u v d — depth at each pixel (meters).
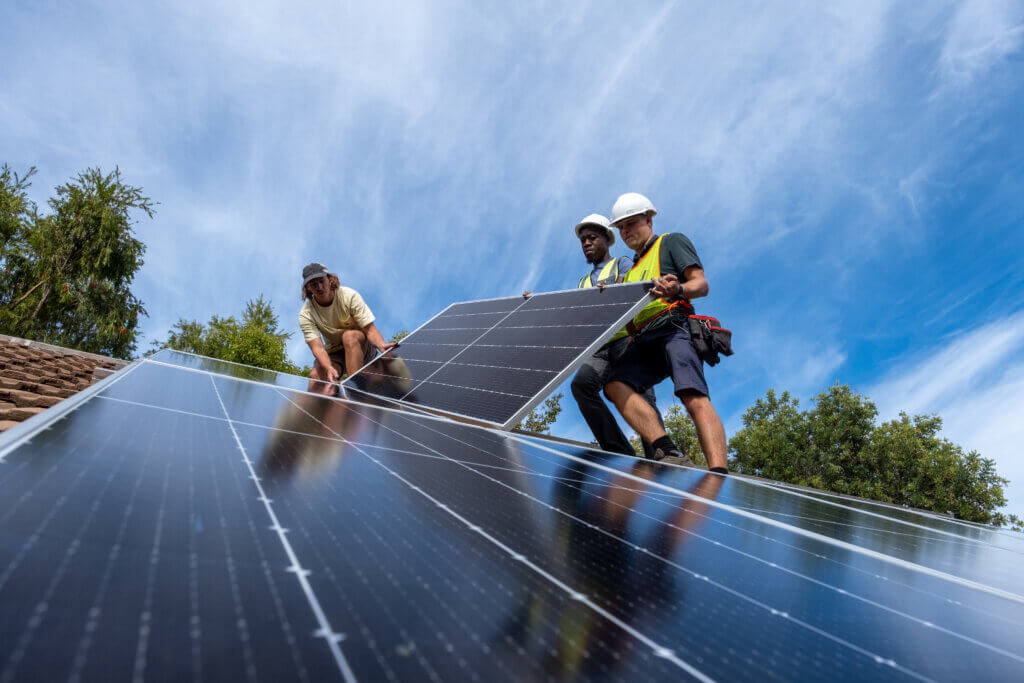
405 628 0.73
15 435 1.16
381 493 1.39
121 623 0.59
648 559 1.28
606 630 0.85
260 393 2.97
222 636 0.61
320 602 0.75
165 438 1.48
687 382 4.61
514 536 1.26
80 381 5.09
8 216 36.88
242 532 0.94
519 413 3.39
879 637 1.05
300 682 0.55
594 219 6.76
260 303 56.09
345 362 7.46
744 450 41.47
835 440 37.81
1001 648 1.11
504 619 0.82
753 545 1.61
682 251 4.97
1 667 0.47
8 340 7.39
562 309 4.80
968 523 4.81
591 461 3.01
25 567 0.66
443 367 5.04
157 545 0.81
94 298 39.00
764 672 0.81
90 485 1.00
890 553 1.92
